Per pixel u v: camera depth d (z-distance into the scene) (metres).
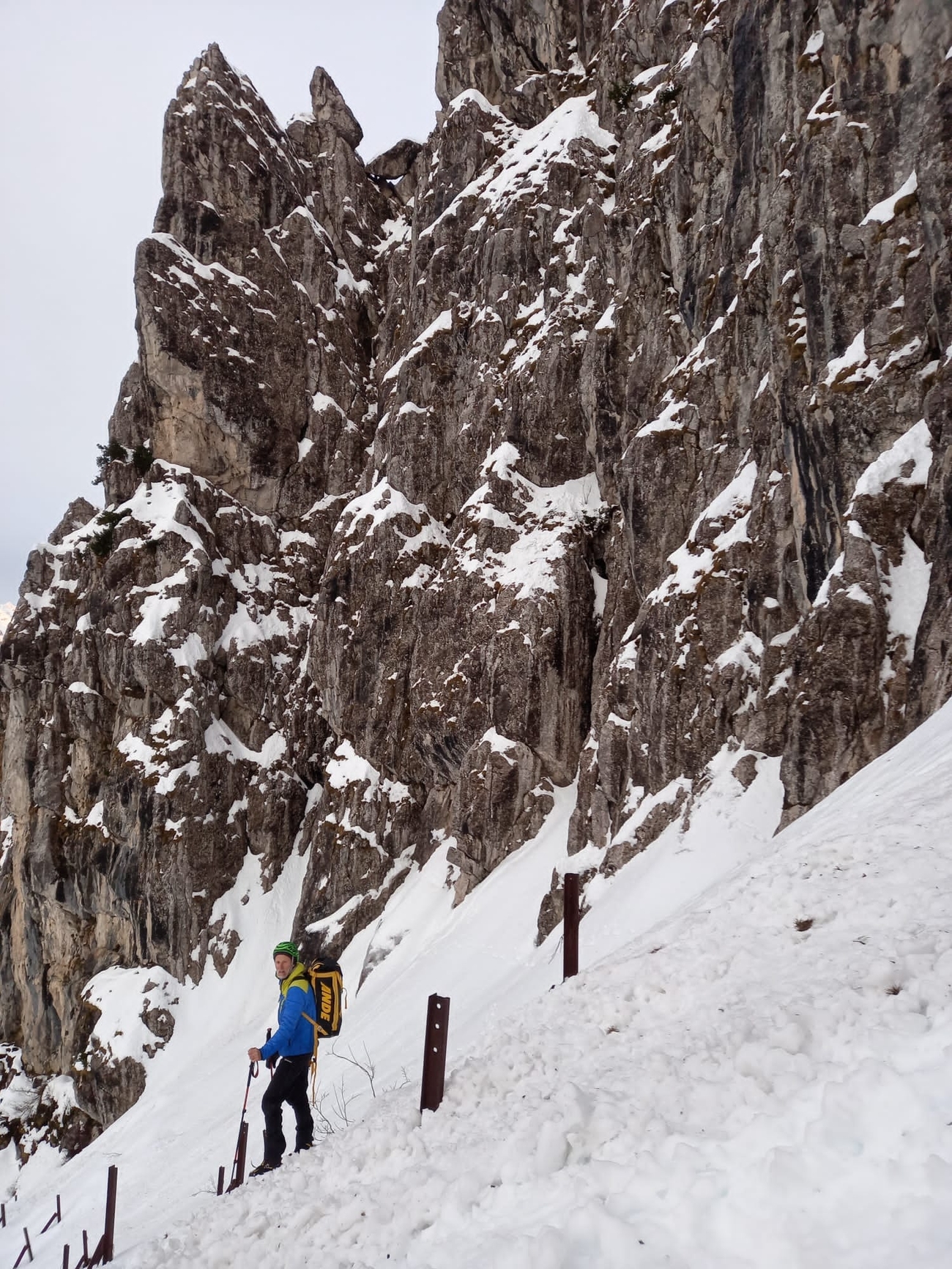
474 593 39.88
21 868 52.34
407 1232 5.29
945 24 20.75
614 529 37.06
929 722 14.90
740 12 29.95
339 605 46.78
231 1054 40.88
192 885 46.50
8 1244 32.78
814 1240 3.63
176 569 51.81
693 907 11.28
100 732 51.62
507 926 30.42
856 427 20.84
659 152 39.56
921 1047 4.64
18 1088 47.59
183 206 61.12
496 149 55.56
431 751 40.38
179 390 57.25
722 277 30.48
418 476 48.00
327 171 69.31
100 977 47.31
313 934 42.03
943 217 19.16
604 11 50.72
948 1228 3.38
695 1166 4.41
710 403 29.81
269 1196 7.30
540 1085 6.61
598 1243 4.10
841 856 8.81
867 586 18.50
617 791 28.25
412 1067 20.83
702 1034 6.20
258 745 51.16
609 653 34.84
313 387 61.41
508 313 46.34
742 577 24.83
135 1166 32.72
